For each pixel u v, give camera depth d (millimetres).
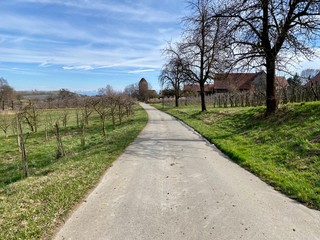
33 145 17016
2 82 63469
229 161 8984
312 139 8945
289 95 21094
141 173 7703
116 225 4535
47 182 7098
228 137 13211
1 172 10812
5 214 5020
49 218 4781
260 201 5477
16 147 16547
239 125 15977
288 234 4172
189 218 4762
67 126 27938
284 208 5117
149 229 4387
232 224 4512
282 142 9820
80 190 6227
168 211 5074
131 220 4715
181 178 7148
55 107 48562
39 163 11867
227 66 15812
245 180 6883
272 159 8461
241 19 14812
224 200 5562
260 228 4363
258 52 14594
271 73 14711
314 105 12594
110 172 7871
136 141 13516
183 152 10555
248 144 10969
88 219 4777
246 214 4883
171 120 27297
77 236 4188
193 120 24672
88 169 8086
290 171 7141
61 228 4457
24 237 4148
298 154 8203
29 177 8422
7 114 31172
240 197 5715
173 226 4473
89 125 28312
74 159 10398
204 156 9781
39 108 39219
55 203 5449
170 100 71812
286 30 13555
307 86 19953
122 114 29531
